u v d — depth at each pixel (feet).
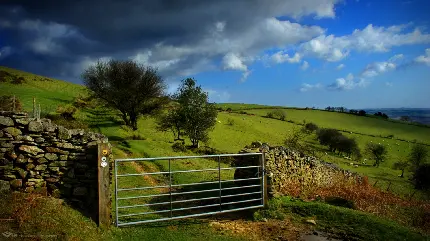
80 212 29.89
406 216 55.11
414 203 73.15
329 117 367.66
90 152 31.42
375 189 85.51
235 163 46.55
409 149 263.29
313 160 63.00
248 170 44.21
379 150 224.12
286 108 399.24
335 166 77.10
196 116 138.10
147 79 149.59
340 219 37.01
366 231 34.12
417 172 145.79
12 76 228.02
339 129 314.96
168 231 31.42
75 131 31.68
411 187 134.41
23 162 29.50
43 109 130.21
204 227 33.58
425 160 210.79
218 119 230.07
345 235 33.27
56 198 30.01
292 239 31.96
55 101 165.68
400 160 221.46
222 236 31.55
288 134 236.84
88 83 151.94
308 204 40.73
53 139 30.50
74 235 26.05
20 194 28.53
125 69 149.28
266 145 49.78
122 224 30.42
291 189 51.11
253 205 42.34
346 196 58.59
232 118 242.17
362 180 88.63
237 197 44.37
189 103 139.95
